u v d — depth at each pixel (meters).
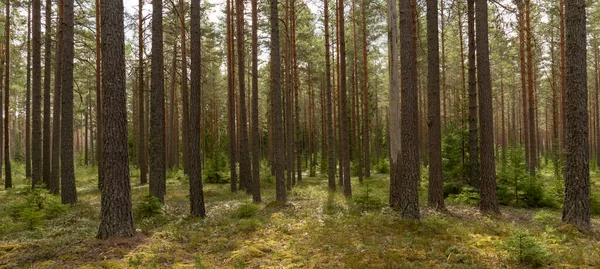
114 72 7.94
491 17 18.84
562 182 16.34
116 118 7.94
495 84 35.41
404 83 9.74
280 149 13.80
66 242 7.60
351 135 29.56
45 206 11.68
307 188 19.94
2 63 21.36
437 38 11.92
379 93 40.81
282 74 25.09
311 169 29.58
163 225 10.05
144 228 9.27
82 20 18.89
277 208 12.84
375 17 21.77
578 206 9.14
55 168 16.22
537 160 30.55
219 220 10.54
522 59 22.20
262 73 31.50
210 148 33.81
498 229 8.98
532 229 9.09
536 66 25.89
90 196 16.67
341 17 17.14
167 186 21.19
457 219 10.38
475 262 6.38
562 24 20.97
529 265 6.22
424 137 31.42
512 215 11.60
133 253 7.00
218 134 40.94
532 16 20.36
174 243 7.91
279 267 6.39
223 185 22.23
